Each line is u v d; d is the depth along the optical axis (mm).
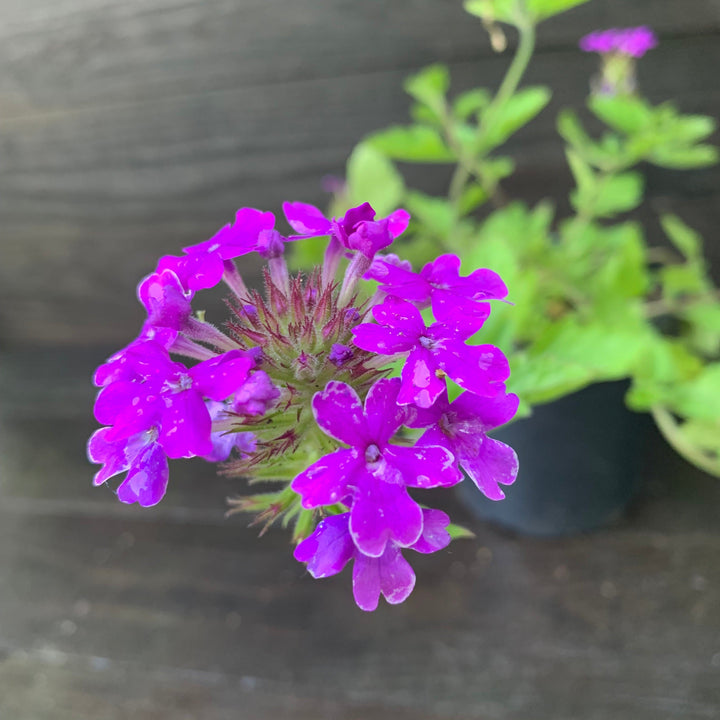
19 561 208
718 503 183
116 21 222
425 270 98
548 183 221
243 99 228
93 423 250
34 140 248
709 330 189
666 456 197
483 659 164
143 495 86
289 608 183
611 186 185
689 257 187
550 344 139
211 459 112
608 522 182
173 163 244
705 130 169
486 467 89
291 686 167
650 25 189
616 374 132
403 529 80
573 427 164
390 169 187
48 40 229
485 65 207
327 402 84
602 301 169
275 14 212
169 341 95
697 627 159
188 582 194
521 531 186
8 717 173
